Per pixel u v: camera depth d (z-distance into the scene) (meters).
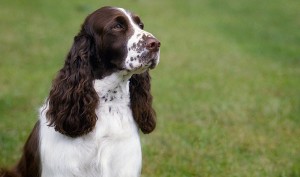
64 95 5.41
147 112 5.92
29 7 23.30
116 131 5.53
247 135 9.70
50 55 16.23
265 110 11.27
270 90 13.19
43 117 5.71
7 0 24.19
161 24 22.11
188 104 11.62
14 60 15.48
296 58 17.36
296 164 8.31
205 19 23.75
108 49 5.45
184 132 9.62
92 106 5.41
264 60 16.91
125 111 5.62
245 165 8.23
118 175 5.57
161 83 13.49
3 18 21.12
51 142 5.53
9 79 13.34
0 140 8.91
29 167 5.84
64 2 24.56
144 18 23.05
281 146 9.16
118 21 5.47
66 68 5.50
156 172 7.89
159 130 9.71
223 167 8.12
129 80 5.72
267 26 23.11
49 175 5.56
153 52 5.39
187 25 22.27
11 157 8.18
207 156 8.52
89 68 5.44
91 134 5.49
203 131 9.62
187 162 8.27
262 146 9.12
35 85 12.84
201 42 19.28
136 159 5.69
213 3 27.77
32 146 5.76
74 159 5.46
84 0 25.27
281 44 19.61
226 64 16.12
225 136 9.43
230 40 19.89
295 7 27.62
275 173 7.94
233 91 12.91
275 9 27.02
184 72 14.88
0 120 10.08
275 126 10.23
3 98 11.58
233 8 26.84
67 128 5.42
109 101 5.53
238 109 11.28
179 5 26.58
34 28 19.86
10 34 18.78
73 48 5.52
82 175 5.52
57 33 19.28
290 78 14.62
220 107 11.40
